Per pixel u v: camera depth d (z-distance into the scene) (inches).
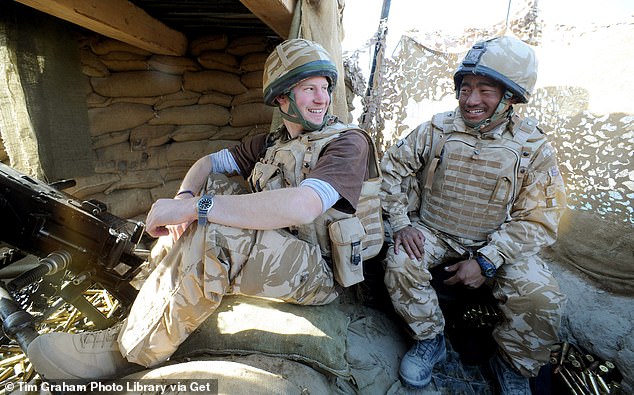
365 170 59.4
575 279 99.3
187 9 124.2
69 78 126.8
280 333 59.0
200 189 79.0
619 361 75.2
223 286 51.4
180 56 149.4
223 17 132.3
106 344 56.5
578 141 96.3
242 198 52.3
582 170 96.4
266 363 55.4
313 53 58.4
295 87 59.4
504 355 73.0
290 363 56.4
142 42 121.6
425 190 84.0
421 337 74.5
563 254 105.5
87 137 134.8
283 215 50.7
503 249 70.8
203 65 150.6
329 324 63.8
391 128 145.9
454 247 79.9
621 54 87.0
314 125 61.5
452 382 76.7
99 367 54.9
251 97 155.9
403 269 74.4
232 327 60.2
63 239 71.2
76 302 75.5
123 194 149.6
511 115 73.9
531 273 69.8
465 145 75.4
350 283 63.1
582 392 69.1
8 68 109.3
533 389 73.0
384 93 146.2
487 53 67.7
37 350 52.4
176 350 58.7
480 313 82.8
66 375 53.5
